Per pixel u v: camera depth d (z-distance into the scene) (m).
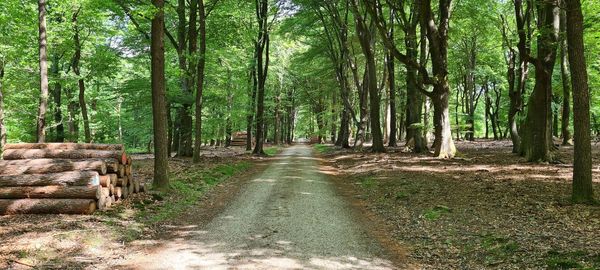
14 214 8.41
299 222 8.80
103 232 7.48
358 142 30.48
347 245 7.15
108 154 9.96
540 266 5.58
